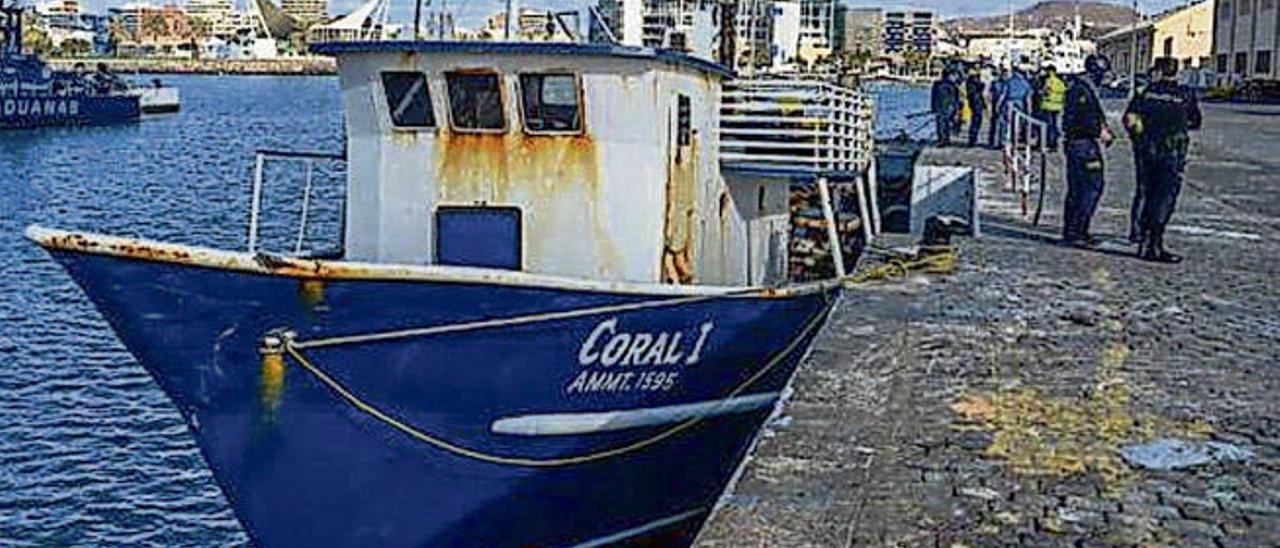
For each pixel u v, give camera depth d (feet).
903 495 22.57
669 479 38.78
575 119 36.35
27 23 499.10
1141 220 50.14
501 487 34.86
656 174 36.94
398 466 33.22
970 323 36.81
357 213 37.55
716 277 44.29
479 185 36.65
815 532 20.79
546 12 40.55
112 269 29.63
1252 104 214.90
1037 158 88.48
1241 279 45.88
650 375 36.27
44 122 273.95
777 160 44.14
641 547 39.34
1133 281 44.86
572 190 36.58
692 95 39.99
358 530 33.65
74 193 163.53
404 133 36.78
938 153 92.43
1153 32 310.24
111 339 80.12
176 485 56.70
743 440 40.47
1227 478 23.90
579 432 35.32
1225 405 28.78
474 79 36.01
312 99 418.51
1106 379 30.83
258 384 31.17
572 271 36.88
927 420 27.02
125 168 194.18
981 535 20.97
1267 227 60.80
